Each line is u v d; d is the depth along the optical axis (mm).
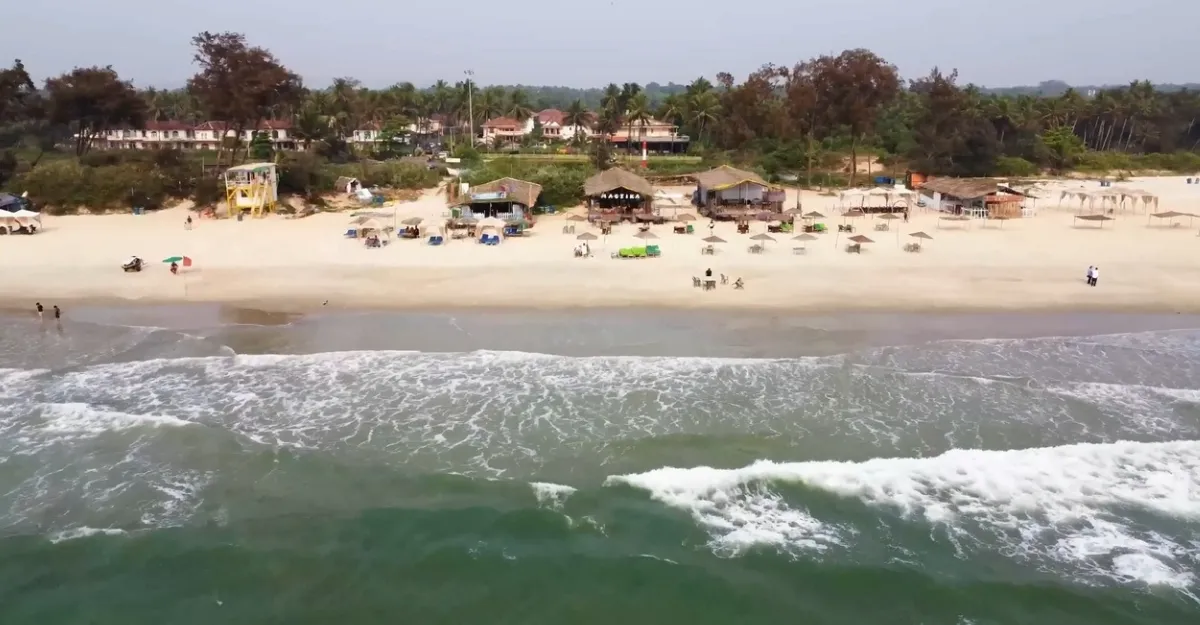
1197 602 18625
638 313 39438
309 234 60719
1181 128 138875
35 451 25312
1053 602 18672
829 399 28891
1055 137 115625
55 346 34656
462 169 96750
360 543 21047
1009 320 38344
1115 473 23812
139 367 32094
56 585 19484
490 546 20875
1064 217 69812
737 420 27281
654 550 20672
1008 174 105125
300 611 18766
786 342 35031
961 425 26891
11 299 41844
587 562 20234
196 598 19125
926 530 21328
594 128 116188
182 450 25406
